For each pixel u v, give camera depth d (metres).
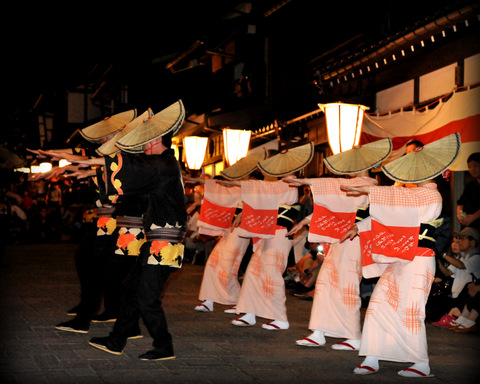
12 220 14.17
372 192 5.01
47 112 30.25
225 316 7.59
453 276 7.39
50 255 15.73
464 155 8.48
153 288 5.09
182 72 22.83
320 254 9.11
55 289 9.31
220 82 20.42
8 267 12.48
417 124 9.48
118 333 5.32
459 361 5.49
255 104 17.36
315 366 5.17
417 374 4.93
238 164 8.08
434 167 4.98
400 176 5.07
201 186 8.44
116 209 6.14
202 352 5.52
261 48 17.34
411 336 4.97
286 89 16.12
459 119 8.59
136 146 5.12
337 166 6.11
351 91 12.41
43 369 4.70
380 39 10.74
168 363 5.05
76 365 4.86
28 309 7.42
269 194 6.96
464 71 9.15
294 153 7.10
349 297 5.91
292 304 8.73
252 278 6.96
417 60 10.29
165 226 5.09
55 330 6.21
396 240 4.99
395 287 5.05
